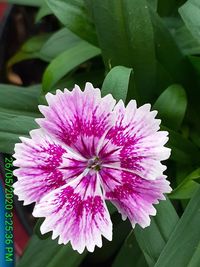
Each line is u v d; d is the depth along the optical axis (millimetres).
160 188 69
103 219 69
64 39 116
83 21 95
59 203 69
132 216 71
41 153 70
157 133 67
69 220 70
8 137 83
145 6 87
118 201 72
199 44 95
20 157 70
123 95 76
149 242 79
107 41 89
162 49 95
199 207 79
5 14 135
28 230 113
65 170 70
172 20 106
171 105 90
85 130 69
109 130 68
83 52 105
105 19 87
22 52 127
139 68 92
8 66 129
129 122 68
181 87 93
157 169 67
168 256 75
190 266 74
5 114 85
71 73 111
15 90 102
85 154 71
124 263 97
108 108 68
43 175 70
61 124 70
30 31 138
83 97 68
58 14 95
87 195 70
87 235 70
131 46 89
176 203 96
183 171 96
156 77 98
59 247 90
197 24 86
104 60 91
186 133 105
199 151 95
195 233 77
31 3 117
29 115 98
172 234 77
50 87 101
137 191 70
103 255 105
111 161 70
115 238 101
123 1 86
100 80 110
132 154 68
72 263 88
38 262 89
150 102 99
